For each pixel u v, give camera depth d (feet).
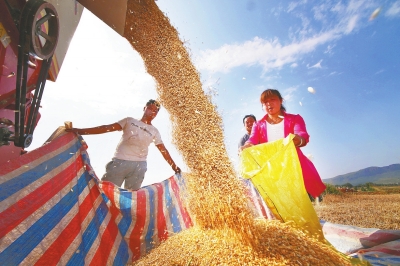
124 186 11.89
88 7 9.30
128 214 8.28
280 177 7.98
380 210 17.66
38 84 6.91
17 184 5.24
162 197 9.55
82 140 8.06
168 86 8.89
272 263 5.35
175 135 8.29
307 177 8.51
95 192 7.67
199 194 7.29
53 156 6.65
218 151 7.45
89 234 6.68
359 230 9.29
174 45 9.80
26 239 4.90
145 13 10.13
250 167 8.92
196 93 8.64
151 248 8.48
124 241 7.86
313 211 7.63
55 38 6.72
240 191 6.88
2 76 6.02
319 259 5.55
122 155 11.28
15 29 6.07
